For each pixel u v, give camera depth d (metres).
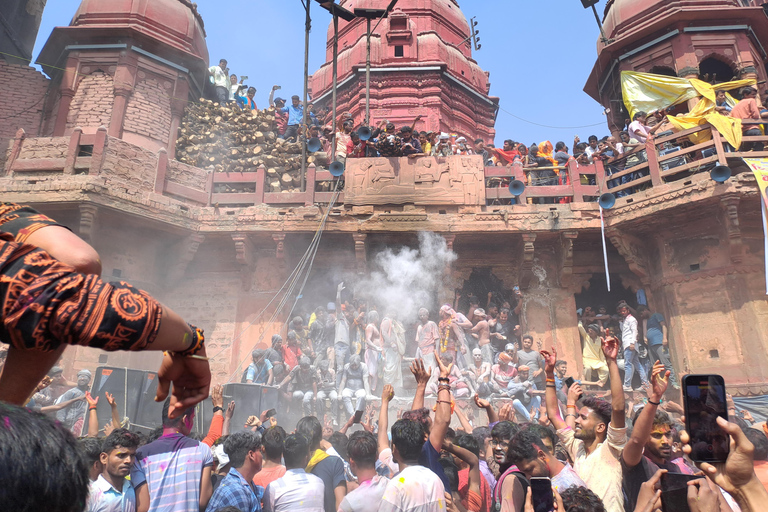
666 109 14.72
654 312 12.49
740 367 10.92
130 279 11.93
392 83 20.75
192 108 14.70
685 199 11.41
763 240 11.54
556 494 2.46
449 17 23.12
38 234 0.99
